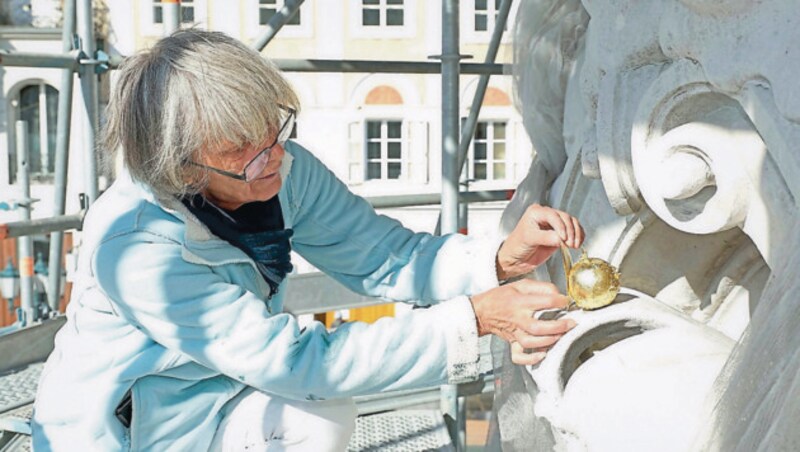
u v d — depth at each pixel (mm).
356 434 3229
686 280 2074
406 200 3785
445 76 3326
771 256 1659
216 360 1820
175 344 1829
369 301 3762
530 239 2053
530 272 2252
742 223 1734
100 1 16781
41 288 13594
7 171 17000
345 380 1815
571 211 2227
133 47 16812
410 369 1826
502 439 2416
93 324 1887
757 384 1537
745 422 1543
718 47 1652
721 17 1646
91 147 3475
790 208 1607
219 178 1808
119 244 1815
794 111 1505
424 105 17234
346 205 2207
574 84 2215
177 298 1806
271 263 1946
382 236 2199
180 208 1823
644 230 2027
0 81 16891
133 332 1883
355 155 17250
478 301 1849
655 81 1803
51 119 17031
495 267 2100
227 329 1814
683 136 1752
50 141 17000
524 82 2426
